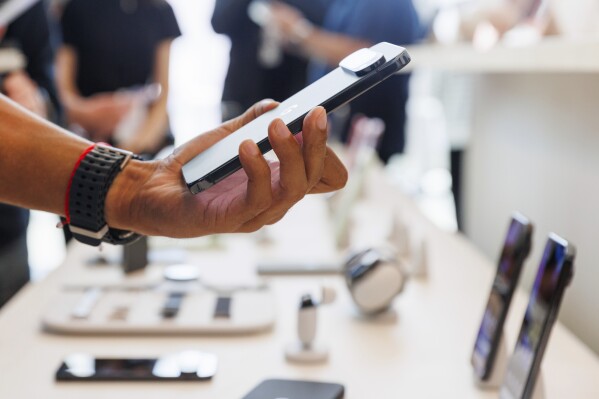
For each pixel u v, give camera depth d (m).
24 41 2.49
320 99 0.67
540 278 0.92
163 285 1.44
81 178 0.73
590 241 1.52
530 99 1.92
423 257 1.54
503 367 1.01
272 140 0.63
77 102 2.98
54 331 1.24
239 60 3.96
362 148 2.50
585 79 1.54
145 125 3.16
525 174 1.97
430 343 1.19
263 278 1.55
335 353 1.15
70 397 1.00
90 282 1.53
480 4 1.75
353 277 1.28
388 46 0.70
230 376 1.07
